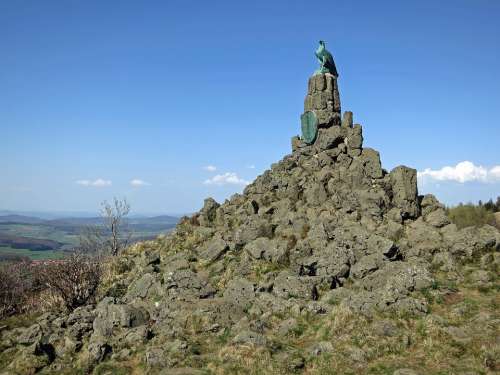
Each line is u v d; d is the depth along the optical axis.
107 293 33.81
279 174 40.38
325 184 36.00
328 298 24.42
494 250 27.03
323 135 38.78
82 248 46.41
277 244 30.25
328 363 18.75
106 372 21.48
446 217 30.70
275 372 18.69
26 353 23.73
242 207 37.50
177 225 41.66
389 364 18.14
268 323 23.19
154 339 23.55
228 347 20.86
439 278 25.06
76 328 25.75
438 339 19.12
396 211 31.31
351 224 30.55
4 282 40.56
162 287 29.53
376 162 34.22
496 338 18.48
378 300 22.59
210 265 32.12
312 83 40.31
